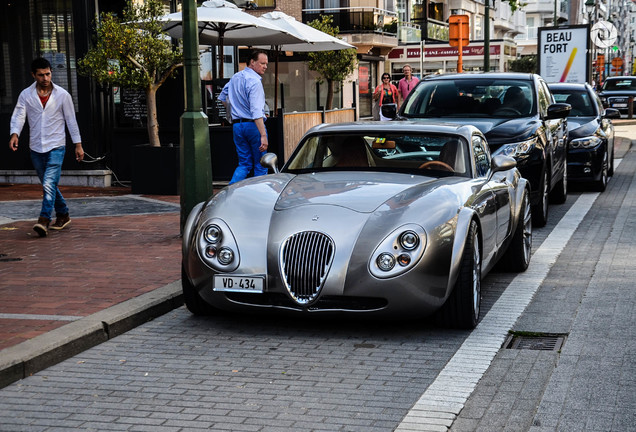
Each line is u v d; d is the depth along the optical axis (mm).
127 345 5551
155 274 7246
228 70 19547
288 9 36062
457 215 5730
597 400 4434
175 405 4426
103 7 14984
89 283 6910
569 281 7430
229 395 4578
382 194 5906
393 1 42594
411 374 4914
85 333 5449
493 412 4281
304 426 4109
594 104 15266
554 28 24828
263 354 5332
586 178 13844
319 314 5539
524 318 6184
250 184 6352
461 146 6777
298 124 15203
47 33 14422
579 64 24703
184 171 8594
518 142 10086
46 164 9352
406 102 11570
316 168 6816
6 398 4551
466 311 5746
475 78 11656
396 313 5496
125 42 12773
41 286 6809
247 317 6227
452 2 54750
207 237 5738
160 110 14570
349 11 35656
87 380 4840
